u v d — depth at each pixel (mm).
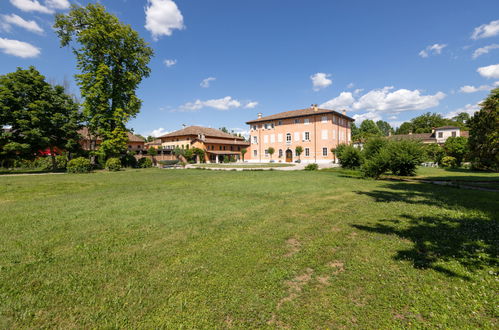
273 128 49156
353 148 20297
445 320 2291
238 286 2951
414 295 2703
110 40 26750
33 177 17922
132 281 3061
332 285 2963
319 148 42562
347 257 3734
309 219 5926
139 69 30078
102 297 2732
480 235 4555
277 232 4953
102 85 26438
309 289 2887
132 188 11695
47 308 2547
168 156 45750
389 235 4680
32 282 3037
